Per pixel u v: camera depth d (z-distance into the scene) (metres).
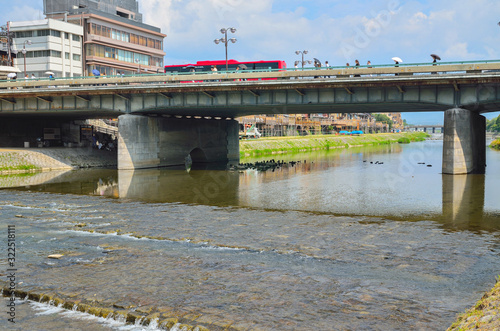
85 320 13.46
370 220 26.48
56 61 99.56
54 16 108.88
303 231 23.70
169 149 65.81
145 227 24.91
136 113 60.06
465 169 47.28
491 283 15.71
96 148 75.38
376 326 12.46
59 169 61.88
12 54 99.94
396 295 14.65
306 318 12.98
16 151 60.25
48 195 37.31
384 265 17.80
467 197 34.34
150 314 13.34
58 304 14.45
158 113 64.56
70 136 83.69
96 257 19.16
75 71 104.19
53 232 23.89
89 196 36.75
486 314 11.69
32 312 14.05
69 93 57.59
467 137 46.38
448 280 16.05
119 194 37.91
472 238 21.91
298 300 14.27
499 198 33.66
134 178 50.38
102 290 15.27
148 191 39.75
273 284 15.70
